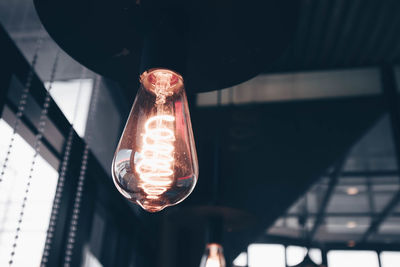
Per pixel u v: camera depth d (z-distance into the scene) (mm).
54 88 1060
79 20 444
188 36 451
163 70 414
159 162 387
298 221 2205
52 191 1016
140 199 396
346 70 2633
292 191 2301
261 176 2332
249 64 480
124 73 497
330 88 2619
